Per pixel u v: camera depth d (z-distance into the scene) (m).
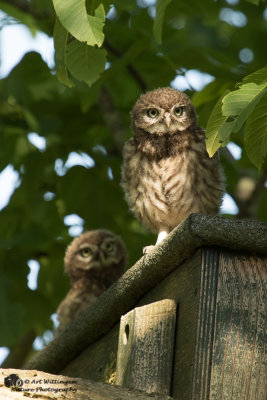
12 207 15.52
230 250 7.00
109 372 8.23
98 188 15.26
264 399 6.54
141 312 7.23
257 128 7.12
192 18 16.23
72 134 15.84
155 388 6.94
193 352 6.64
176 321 7.16
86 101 13.89
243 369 6.61
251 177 15.66
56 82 15.95
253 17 17.36
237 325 6.74
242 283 6.88
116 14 16.17
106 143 16.45
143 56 14.85
